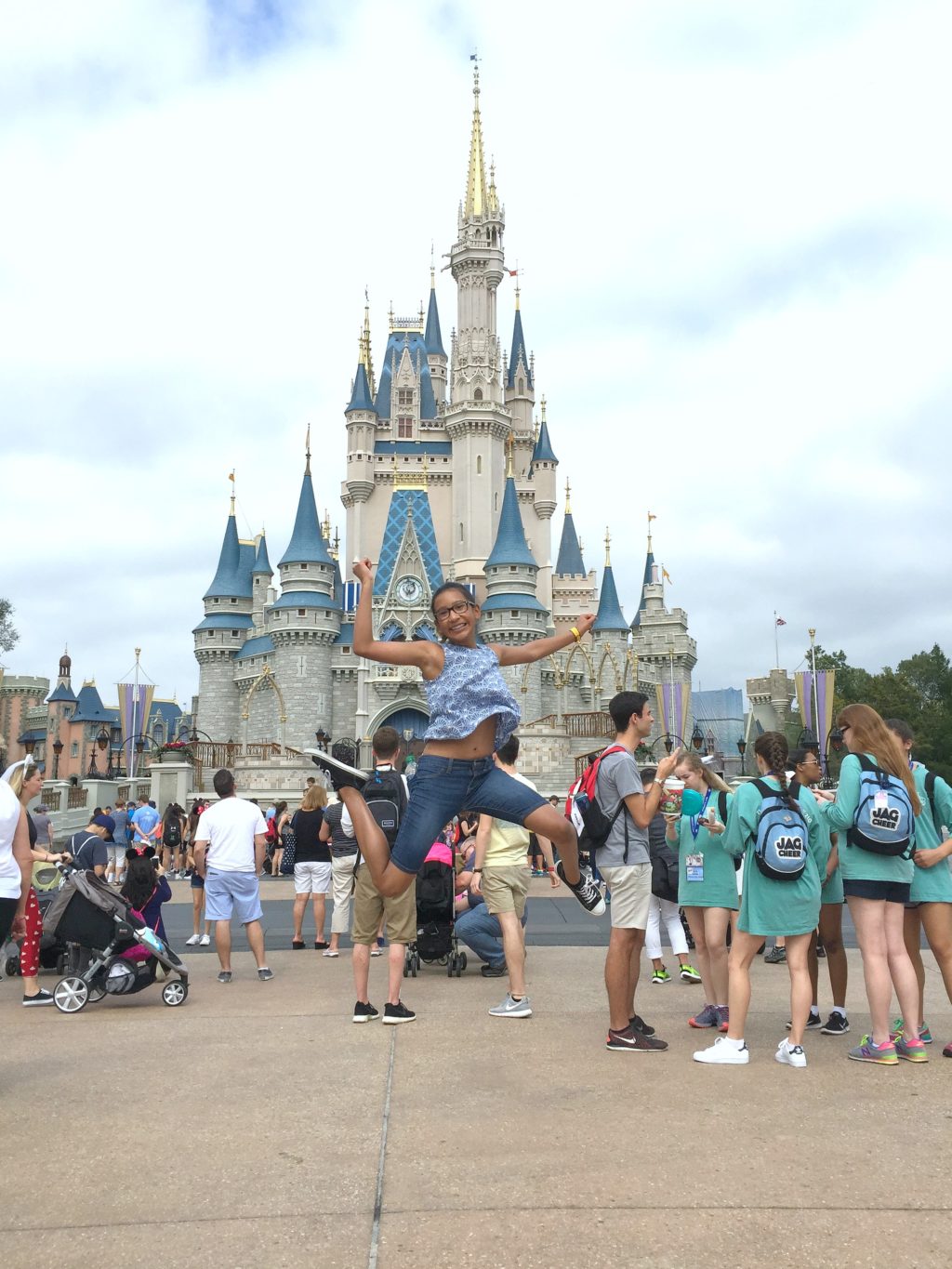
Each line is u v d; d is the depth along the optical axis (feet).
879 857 26.43
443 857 41.63
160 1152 19.08
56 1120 21.11
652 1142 19.35
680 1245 14.90
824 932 29.96
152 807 83.66
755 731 332.39
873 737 27.35
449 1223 15.71
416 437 340.18
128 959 34.71
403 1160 18.49
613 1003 27.25
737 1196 16.62
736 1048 25.76
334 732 280.51
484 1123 20.63
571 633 21.95
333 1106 21.95
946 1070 25.08
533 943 50.29
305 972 42.65
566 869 21.40
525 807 20.10
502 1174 17.72
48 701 428.97
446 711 19.57
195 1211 16.25
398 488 323.57
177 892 87.40
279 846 111.14
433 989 38.11
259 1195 16.93
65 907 34.37
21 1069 25.62
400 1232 15.44
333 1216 16.05
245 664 296.51
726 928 30.83
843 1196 16.61
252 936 40.37
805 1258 14.48
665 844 39.88
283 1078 24.40
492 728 19.77
